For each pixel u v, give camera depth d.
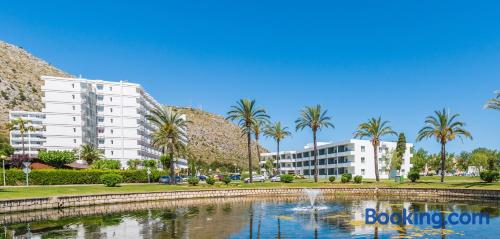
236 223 32.44
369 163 122.50
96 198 51.22
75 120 123.31
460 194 58.62
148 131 151.88
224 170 195.75
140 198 56.88
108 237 26.61
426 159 165.62
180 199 60.69
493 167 140.25
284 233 27.47
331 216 36.28
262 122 86.19
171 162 79.06
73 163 88.56
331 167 131.12
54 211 43.53
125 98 136.50
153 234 27.56
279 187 69.75
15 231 29.48
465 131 74.56
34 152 152.88
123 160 133.25
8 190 53.16
